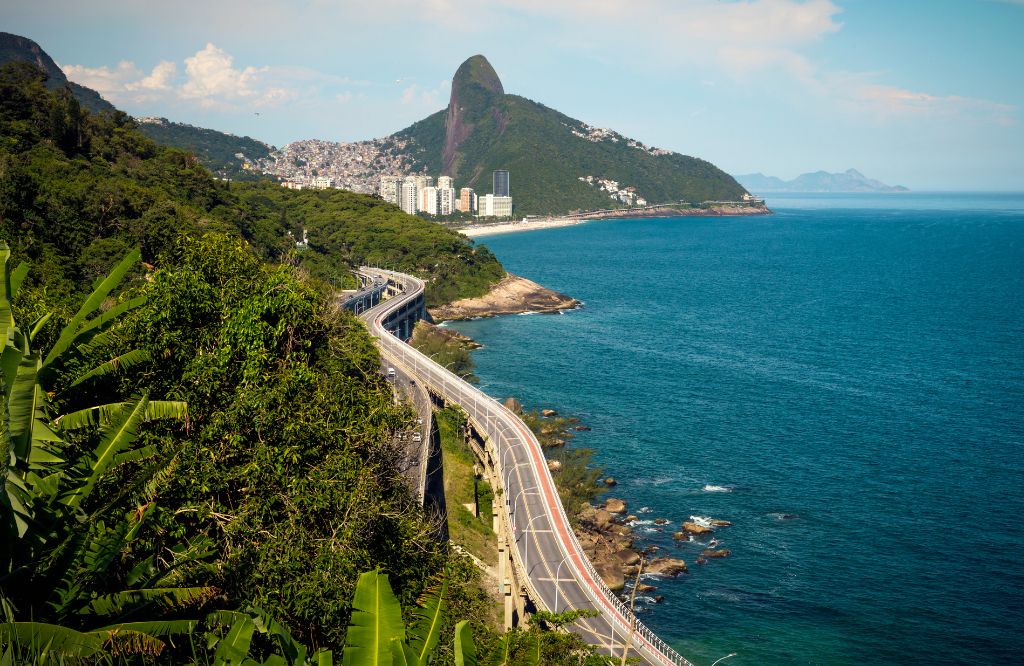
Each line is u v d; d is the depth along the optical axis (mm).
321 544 28281
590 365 146375
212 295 37969
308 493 29922
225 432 31312
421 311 184750
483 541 70562
